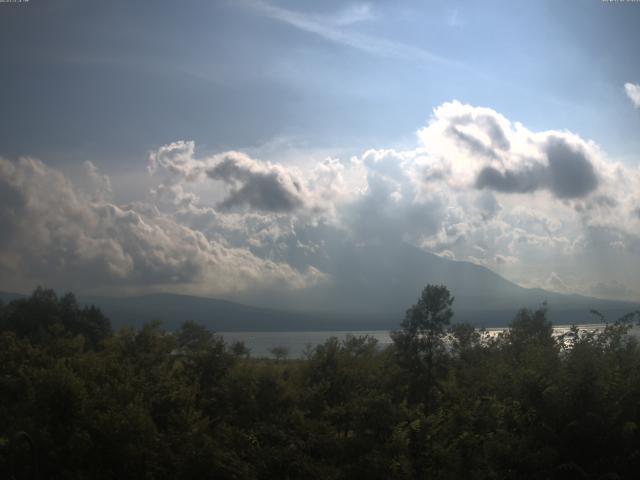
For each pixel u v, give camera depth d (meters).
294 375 46.91
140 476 33.97
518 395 29.06
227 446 35.97
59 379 36.78
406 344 45.34
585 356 29.41
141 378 42.19
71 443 32.94
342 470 33.28
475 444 30.64
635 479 25.81
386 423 35.69
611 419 25.92
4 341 52.28
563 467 25.56
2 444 30.39
